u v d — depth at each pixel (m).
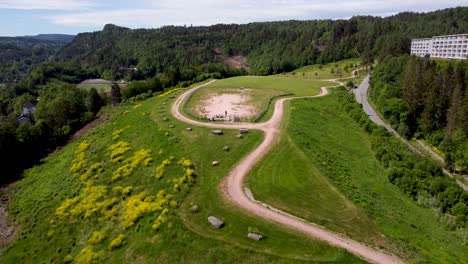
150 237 39.91
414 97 99.94
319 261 33.50
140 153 64.12
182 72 161.62
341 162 60.34
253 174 51.53
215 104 94.50
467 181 73.88
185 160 56.06
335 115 93.50
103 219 48.44
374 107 121.12
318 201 44.94
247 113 84.06
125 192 52.72
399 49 185.12
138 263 37.12
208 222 40.28
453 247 40.66
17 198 67.25
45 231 51.75
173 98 105.81
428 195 53.50
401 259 34.88
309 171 52.31
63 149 90.12
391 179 58.72
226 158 57.03
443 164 81.75
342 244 36.31
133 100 127.19
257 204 43.75
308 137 67.81
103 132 88.44
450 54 168.50
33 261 46.25
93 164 68.69
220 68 183.75
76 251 44.66
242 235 37.72
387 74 134.12
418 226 44.16
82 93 156.75
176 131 70.88
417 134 97.88
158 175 53.78
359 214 42.69
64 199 59.41
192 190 47.94
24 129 92.19
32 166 83.19
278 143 62.53
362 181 54.81
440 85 98.88
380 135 79.31
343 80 165.75
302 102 97.00
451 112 88.88
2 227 57.53
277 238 36.91
